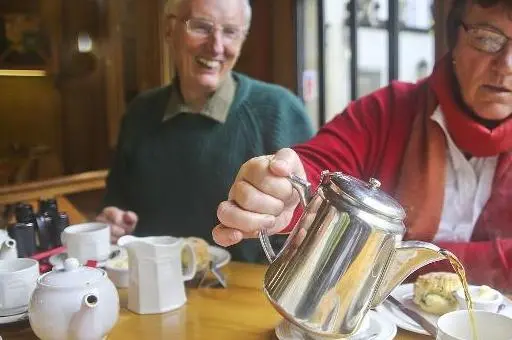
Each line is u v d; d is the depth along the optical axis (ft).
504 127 3.44
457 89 3.65
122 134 5.78
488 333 2.47
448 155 3.72
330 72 7.14
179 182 5.28
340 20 7.01
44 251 4.05
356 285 2.33
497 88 3.33
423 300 3.10
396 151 3.86
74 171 7.91
